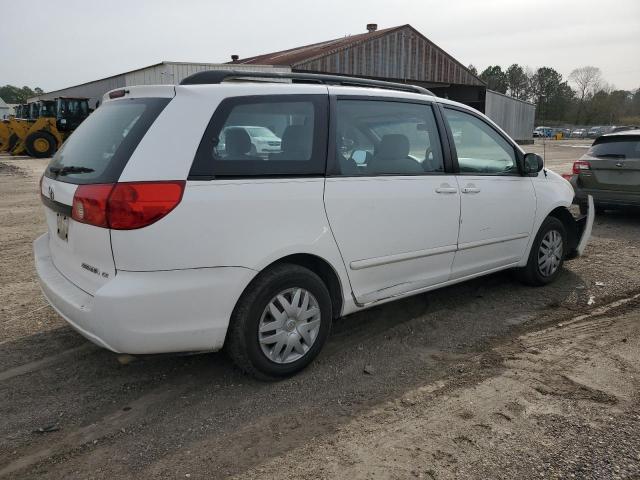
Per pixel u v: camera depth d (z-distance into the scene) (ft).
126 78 94.73
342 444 9.16
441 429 9.55
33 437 9.37
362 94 12.40
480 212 14.65
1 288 17.12
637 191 26.63
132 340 9.44
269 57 130.52
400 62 105.60
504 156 15.88
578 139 197.47
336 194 11.41
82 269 10.28
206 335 10.05
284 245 10.62
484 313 15.24
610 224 28.22
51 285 10.85
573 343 13.10
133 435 9.45
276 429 9.62
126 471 8.50
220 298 10.02
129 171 9.35
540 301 16.20
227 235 9.93
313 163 11.19
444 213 13.64
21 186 45.47
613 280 18.17
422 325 14.37
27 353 12.53
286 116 11.03
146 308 9.39
